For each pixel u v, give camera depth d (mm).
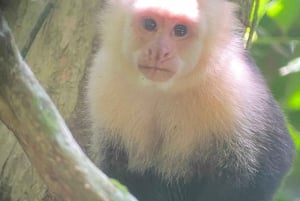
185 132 7199
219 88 7070
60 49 7109
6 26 4309
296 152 9062
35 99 4371
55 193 4543
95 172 4449
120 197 4465
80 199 4391
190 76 6965
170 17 6719
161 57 6641
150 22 6762
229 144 7176
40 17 7008
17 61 4332
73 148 4398
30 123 4355
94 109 7227
